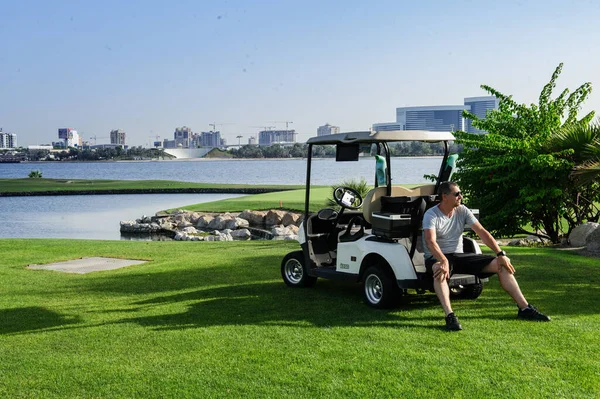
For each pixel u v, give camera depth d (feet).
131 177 280.92
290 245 39.32
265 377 13.26
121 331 17.39
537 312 17.47
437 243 18.52
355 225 23.29
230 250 36.52
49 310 20.48
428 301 20.33
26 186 164.45
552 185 37.01
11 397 12.59
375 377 13.10
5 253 36.06
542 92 42.65
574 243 35.60
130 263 31.53
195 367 14.03
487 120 42.88
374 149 20.58
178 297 22.15
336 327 17.07
